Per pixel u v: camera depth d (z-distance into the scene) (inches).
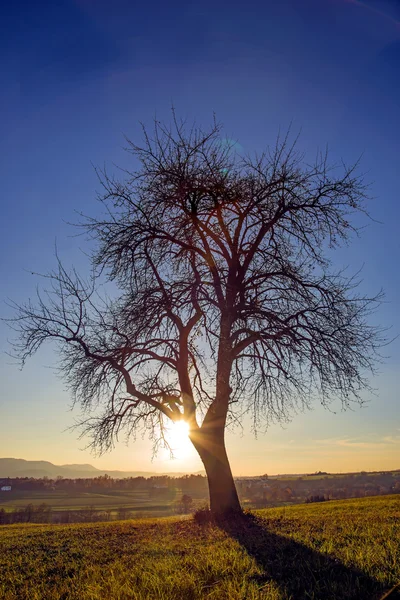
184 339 662.5
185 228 678.5
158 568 338.3
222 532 500.1
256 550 387.5
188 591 281.0
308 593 260.4
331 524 542.0
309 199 670.5
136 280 652.7
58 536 661.3
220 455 631.8
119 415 674.8
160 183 669.9
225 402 642.8
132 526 694.5
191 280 670.5
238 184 674.2
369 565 302.4
